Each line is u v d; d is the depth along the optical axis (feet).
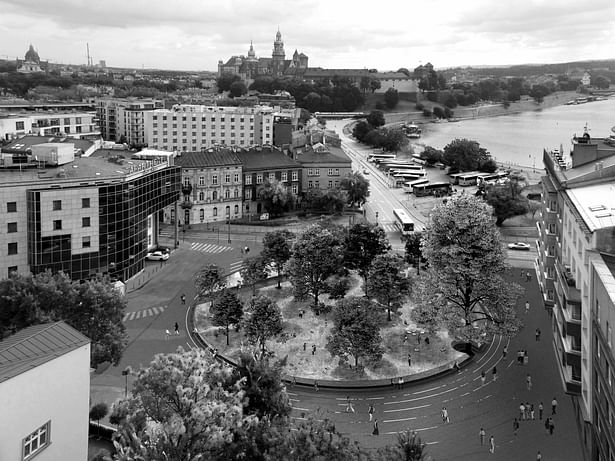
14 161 526.16
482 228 385.91
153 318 456.86
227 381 229.25
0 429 177.17
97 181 502.79
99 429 274.16
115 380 356.59
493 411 336.49
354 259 490.90
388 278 441.27
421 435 312.71
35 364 191.21
